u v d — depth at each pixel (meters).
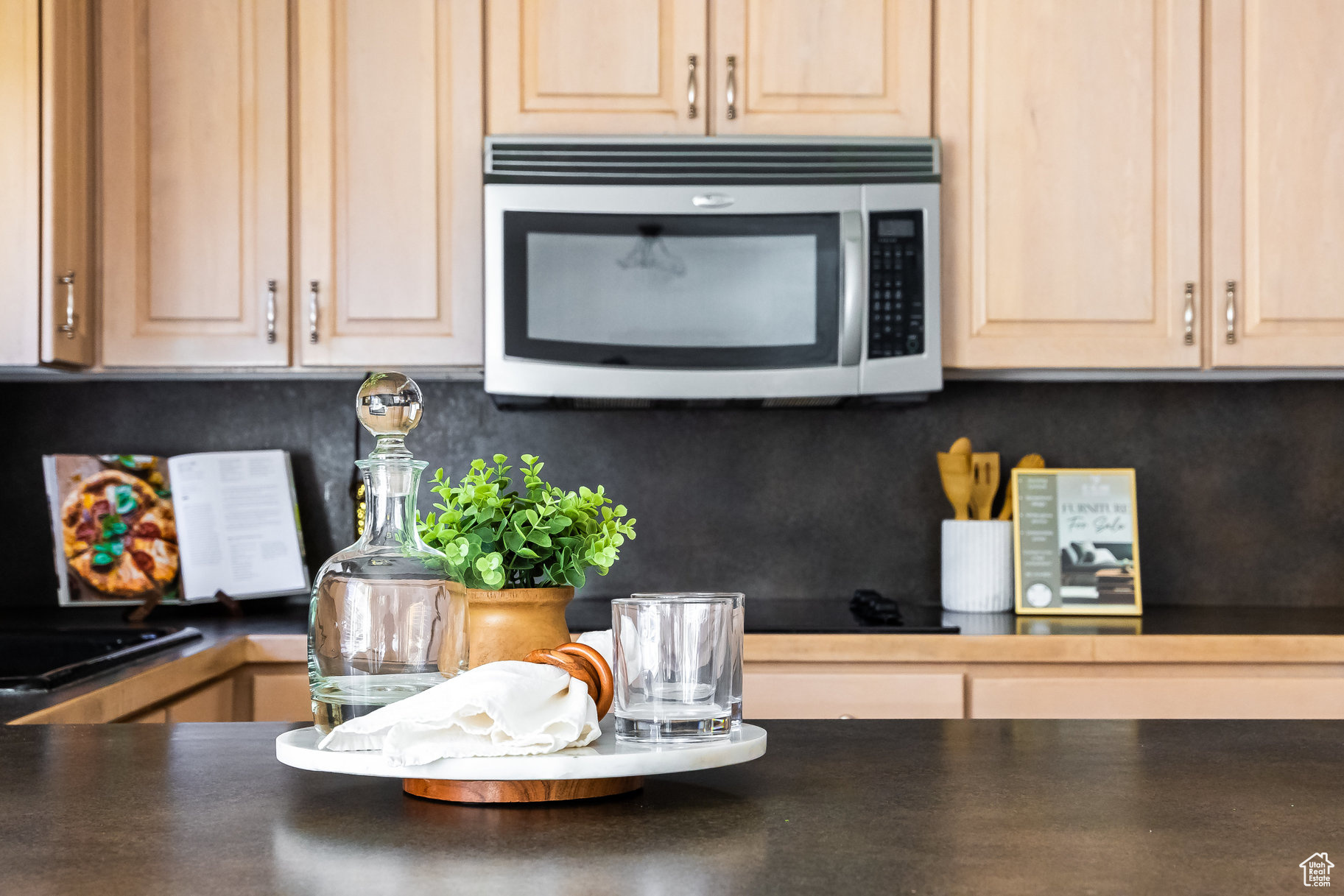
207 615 2.31
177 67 2.17
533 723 0.62
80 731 0.88
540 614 0.83
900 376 2.14
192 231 2.17
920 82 2.19
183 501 2.38
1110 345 2.19
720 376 2.14
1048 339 2.19
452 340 2.18
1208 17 2.20
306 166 2.18
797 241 2.14
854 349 2.12
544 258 2.12
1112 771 0.74
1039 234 2.19
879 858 0.54
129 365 2.16
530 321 2.12
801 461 2.52
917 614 2.26
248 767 0.75
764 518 2.51
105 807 0.64
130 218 2.16
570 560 0.85
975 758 0.78
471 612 0.82
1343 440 2.51
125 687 1.42
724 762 0.63
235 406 2.51
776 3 2.19
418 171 2.18
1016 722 0.93
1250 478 2.51
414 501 0.74
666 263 2.13
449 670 0.70
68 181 2.06
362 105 2.18
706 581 2.51
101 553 2.35
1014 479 2.29
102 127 2.16
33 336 2.01
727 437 2.52
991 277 2.19
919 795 0.67
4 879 0.51
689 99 2.17
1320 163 2.19
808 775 0.73
